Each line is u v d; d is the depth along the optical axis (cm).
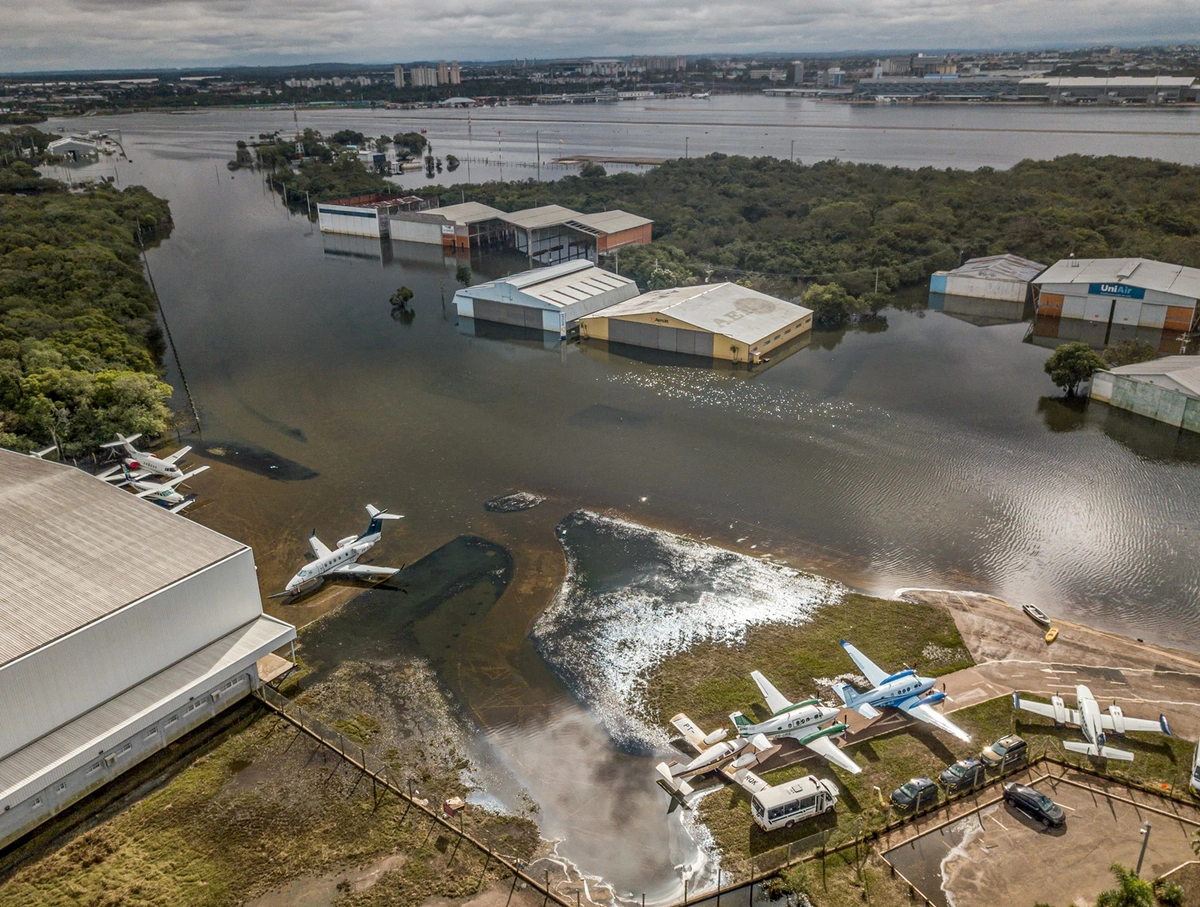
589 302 12731
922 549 6631
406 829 4172
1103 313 12481
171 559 5053
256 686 5088
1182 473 7762
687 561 6512
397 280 16025
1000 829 4091
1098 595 6003
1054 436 8644
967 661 5328
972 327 12694
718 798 4347
